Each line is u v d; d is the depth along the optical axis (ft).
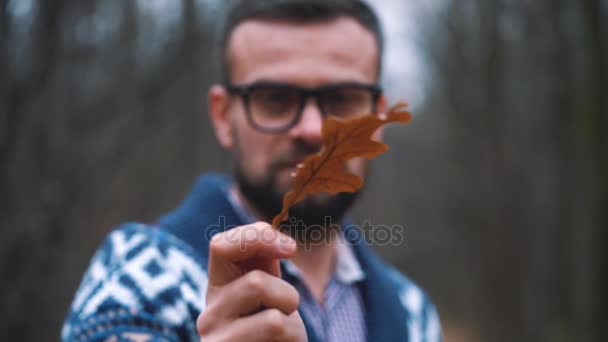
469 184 30.96
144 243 4.11
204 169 22.41
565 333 22.79
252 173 4.53
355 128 2.11
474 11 27.02
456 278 46.47
